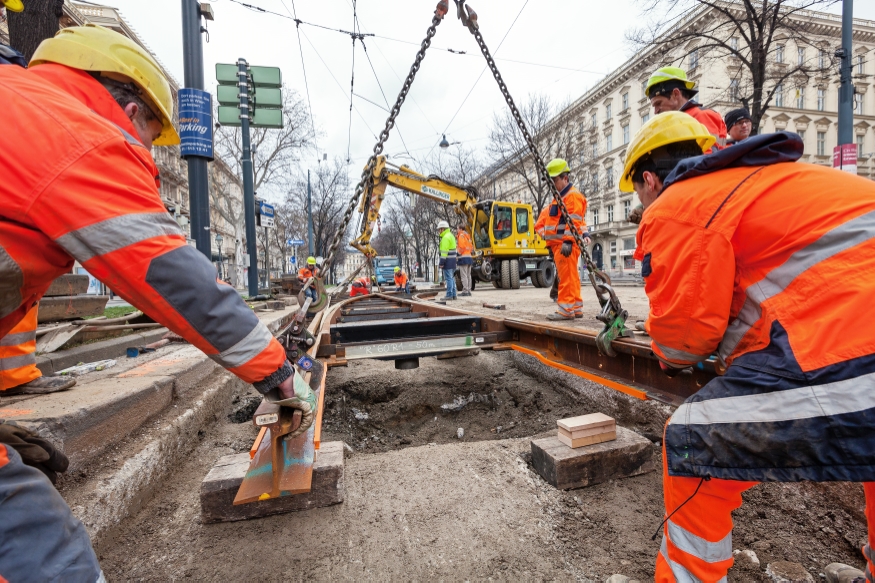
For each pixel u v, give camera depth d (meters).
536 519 2.19
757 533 2.15
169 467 2.67
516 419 4.69
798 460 1.13
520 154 26.44
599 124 38.09
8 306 1.08
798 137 1.34
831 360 1.09
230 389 4.14
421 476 2.60
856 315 1.09
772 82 17.28
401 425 4.94
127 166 1.06
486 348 4.24
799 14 16.88
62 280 4.18
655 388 2.63
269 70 10.34
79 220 0.98
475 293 15.62
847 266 1.14
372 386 5.29
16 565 0.90
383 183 12.52
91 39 1.21
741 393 1.23
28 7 4.27
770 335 1.24
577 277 5.99
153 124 1.40
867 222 1.17
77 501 1.91
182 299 1.08
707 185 1.39
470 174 33.34
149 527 2.15
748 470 1.20
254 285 10.73
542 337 3.92
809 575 1.81
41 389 2.61
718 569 1.37
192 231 6.80
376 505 2.30
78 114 1.03
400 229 51.12
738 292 1.38
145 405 2.82
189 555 1.94
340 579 1.80
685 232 1.37
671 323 1.46
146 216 1.06
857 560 1.96
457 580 1.80
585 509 2.30
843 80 8.29
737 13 12.75
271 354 1.26
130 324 4.95
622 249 37.16
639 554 1.96
